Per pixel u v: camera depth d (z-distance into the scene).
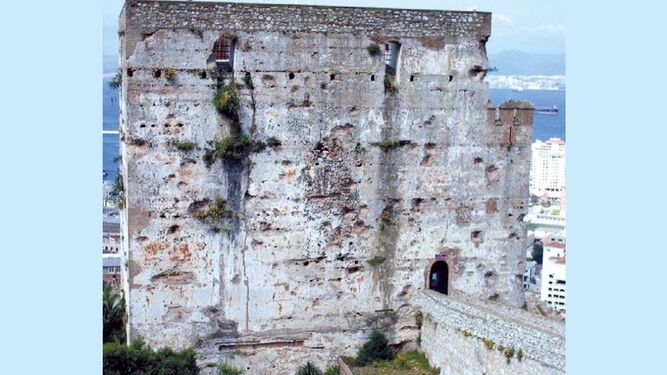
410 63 55.34
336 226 55.12
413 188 56.09
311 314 55.19
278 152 53.97
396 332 56.47
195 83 52.69
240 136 53.28
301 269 54.84
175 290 53.38
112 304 55.81
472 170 56.94
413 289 56.69
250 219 53.94
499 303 56.38
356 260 55.59
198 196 53.19
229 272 53.94
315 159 54.47
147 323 53.19
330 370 55.38
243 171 53.62
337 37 54.16
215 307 53.94
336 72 54.31
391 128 55.38
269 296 54.56
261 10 53.16
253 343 54.53
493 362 48.56
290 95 53.84
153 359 51.94
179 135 52.72
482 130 56.84
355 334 55.88
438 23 55.59
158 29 52.00
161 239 52.97
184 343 53.69
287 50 53.59
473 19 56.06
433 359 54.44
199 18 52.47
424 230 56.53
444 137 56.25
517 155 57.59
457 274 57.38
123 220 54.97
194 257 53.44
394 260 56.22
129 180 52.28
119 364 51.31
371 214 55.59
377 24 54.66
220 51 55.12
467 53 56.19
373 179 55.41
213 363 54.12
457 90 56.22
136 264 52.78
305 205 54.59
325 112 54.34
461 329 51.34
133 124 52.09
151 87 52.16
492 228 57.69
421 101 55.69
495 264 58.00
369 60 54.69
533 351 46.34
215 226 53.47
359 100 54.75
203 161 53.12
